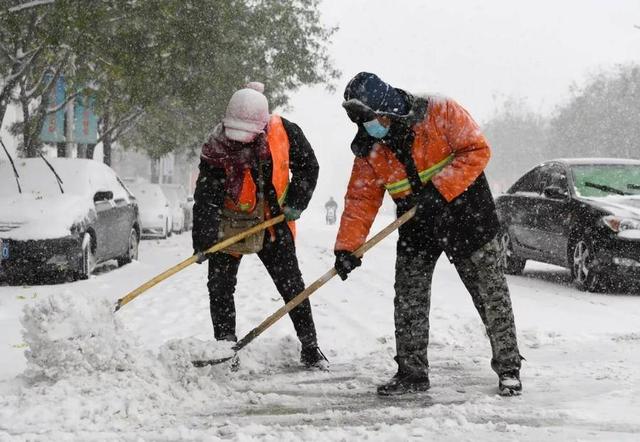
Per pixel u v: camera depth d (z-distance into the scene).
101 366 5.64
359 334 8.32
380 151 5.62
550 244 13.59
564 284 13.62
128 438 4.60
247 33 28.52
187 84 23.78
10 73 20.17
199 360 5.85
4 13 17.67
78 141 28.11
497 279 5.63
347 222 5.86
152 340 8.02
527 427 4.72
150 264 17.58
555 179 14.03
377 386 5.95
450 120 5.46
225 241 6.24
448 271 15.30
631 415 5.01
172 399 5.43
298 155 6.51
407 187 5.61
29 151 22.72
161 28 20.22
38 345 5.71
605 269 12.14
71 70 21.56
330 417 5.08
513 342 5.65
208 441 4.48
